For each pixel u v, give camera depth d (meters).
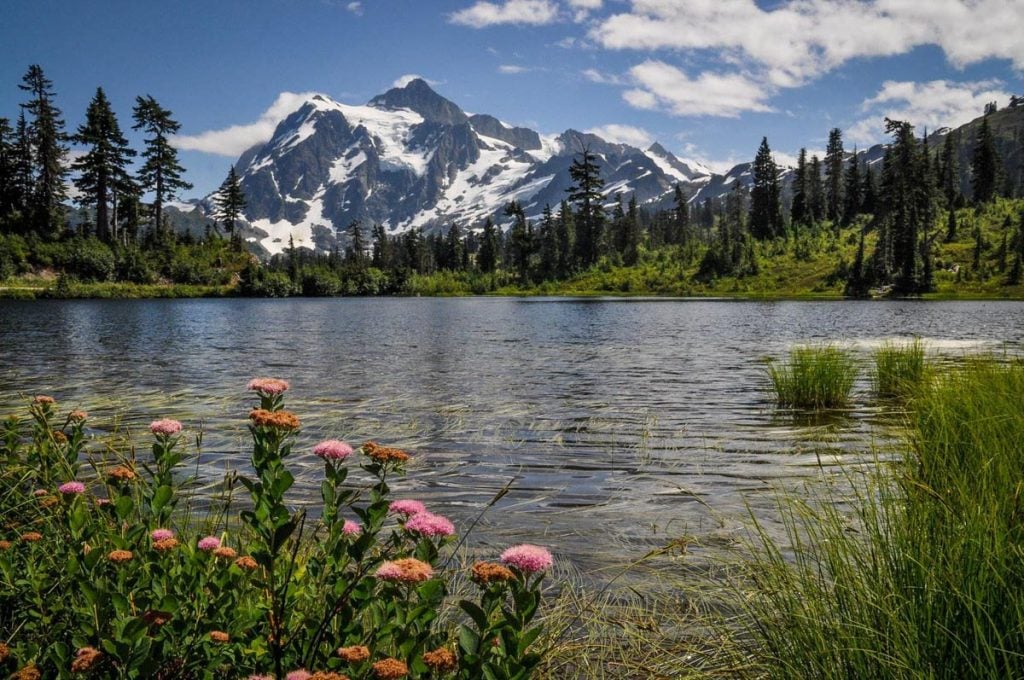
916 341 15.99
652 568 5.45
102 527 3.52
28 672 2.52
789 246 145.75
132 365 21.95
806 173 181.38
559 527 6.57
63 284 99.94
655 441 10.56
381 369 20.92
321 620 3.00
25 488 5.04
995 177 168.88
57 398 14.65
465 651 2.43
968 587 3.10
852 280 116.31
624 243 167.38
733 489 7.86
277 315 62.88
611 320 52.75
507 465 9.09
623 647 4.19
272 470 2.90
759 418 12.48
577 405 14.09
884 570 3.59
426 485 8.11
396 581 2.46
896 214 124.62
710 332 38.16
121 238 123.50
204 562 3.02
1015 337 32.03
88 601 2.60
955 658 2.96
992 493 4.08
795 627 3.53
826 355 15.05
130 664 2.37
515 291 153.62
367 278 155.00
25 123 114.12
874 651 3.08
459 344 30.67
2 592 3.23
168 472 3.64
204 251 130.25
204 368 21.09
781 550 5.70
